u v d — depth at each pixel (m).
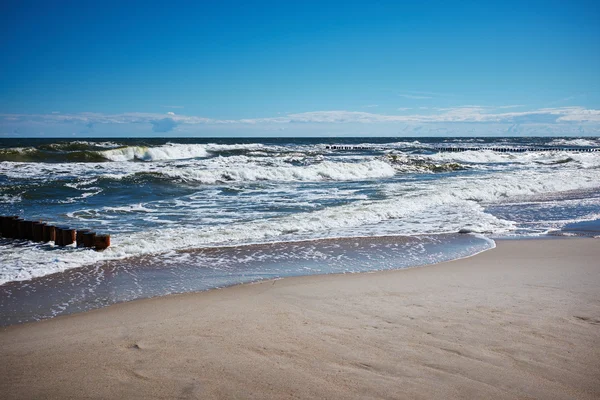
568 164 32.97
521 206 14.88
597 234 10.61
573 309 5.01
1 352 4.06
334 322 4.68
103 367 3.69
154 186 17.86
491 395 3.16
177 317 4.97
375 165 25.58
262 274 7.09
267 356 3.82
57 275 6.95
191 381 3.40
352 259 8.12
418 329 4.43
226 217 12.10
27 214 12.20
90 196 15.42
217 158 29.09
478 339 4.14
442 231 10.77
